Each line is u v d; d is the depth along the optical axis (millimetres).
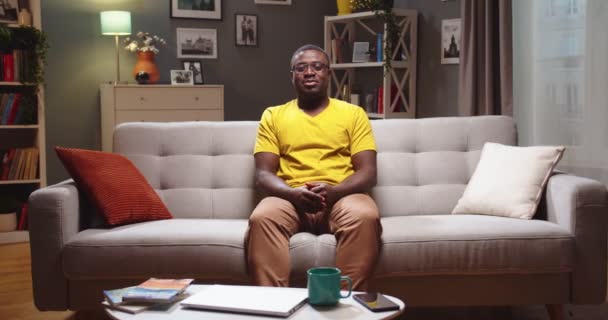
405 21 5320
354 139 3008
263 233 2547
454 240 2605
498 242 2607
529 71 4234
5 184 5098
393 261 2590
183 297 1939
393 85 5355
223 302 1843
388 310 1801
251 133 3256
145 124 3291
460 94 4617
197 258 2613
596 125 3758
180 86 5223
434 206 3127
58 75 5332
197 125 3293
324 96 3074
